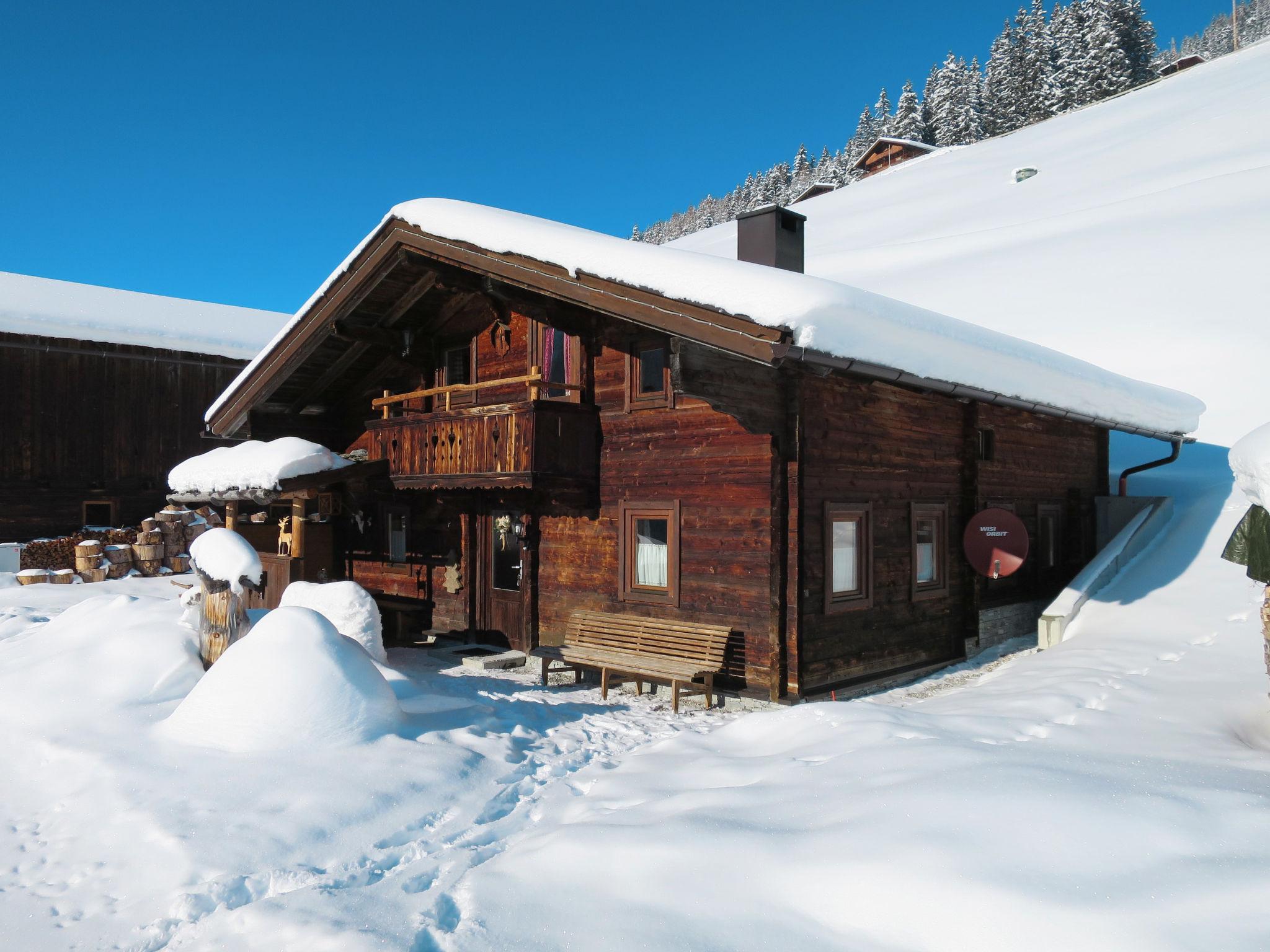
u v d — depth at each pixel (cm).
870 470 945
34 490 1973
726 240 7931
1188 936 268
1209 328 2414
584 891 357
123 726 659
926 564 1045
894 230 5528
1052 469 1344
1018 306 3031
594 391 1041
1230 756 495
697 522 913
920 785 409
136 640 805
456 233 948
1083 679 791
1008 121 9269
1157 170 4994
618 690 946
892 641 973
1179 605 1070
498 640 1162
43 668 772
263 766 570
